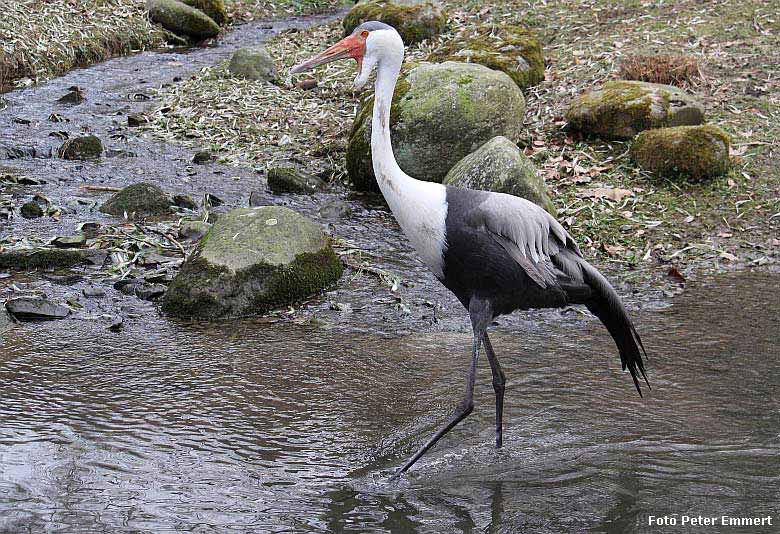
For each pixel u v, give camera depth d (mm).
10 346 5961
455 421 4785
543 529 4199
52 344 6023
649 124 9094
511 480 4645
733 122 9406
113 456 4738
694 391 5527
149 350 5992
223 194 8750
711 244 7723
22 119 10609
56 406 5230
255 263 6625
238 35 15625
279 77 12281
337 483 4605
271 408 5336
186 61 13648
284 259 6750
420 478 4668
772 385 5570
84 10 14547
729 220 8031
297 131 10414
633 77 10297
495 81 8664
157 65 13391
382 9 13172
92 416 5141
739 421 5172
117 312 6520
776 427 5098
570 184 8648
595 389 5594
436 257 4992
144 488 4469
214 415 5219
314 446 4957
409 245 7836
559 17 12930
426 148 8484
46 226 7762
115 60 13672
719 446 4910
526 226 4855
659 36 11633
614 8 12914
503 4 13711
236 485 4535
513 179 7633
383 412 5352
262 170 9406
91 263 7207
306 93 11617
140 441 4902
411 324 6520
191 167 9438
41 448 4766
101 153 9672
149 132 10453
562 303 5129
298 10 17672
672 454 4840
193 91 11711
